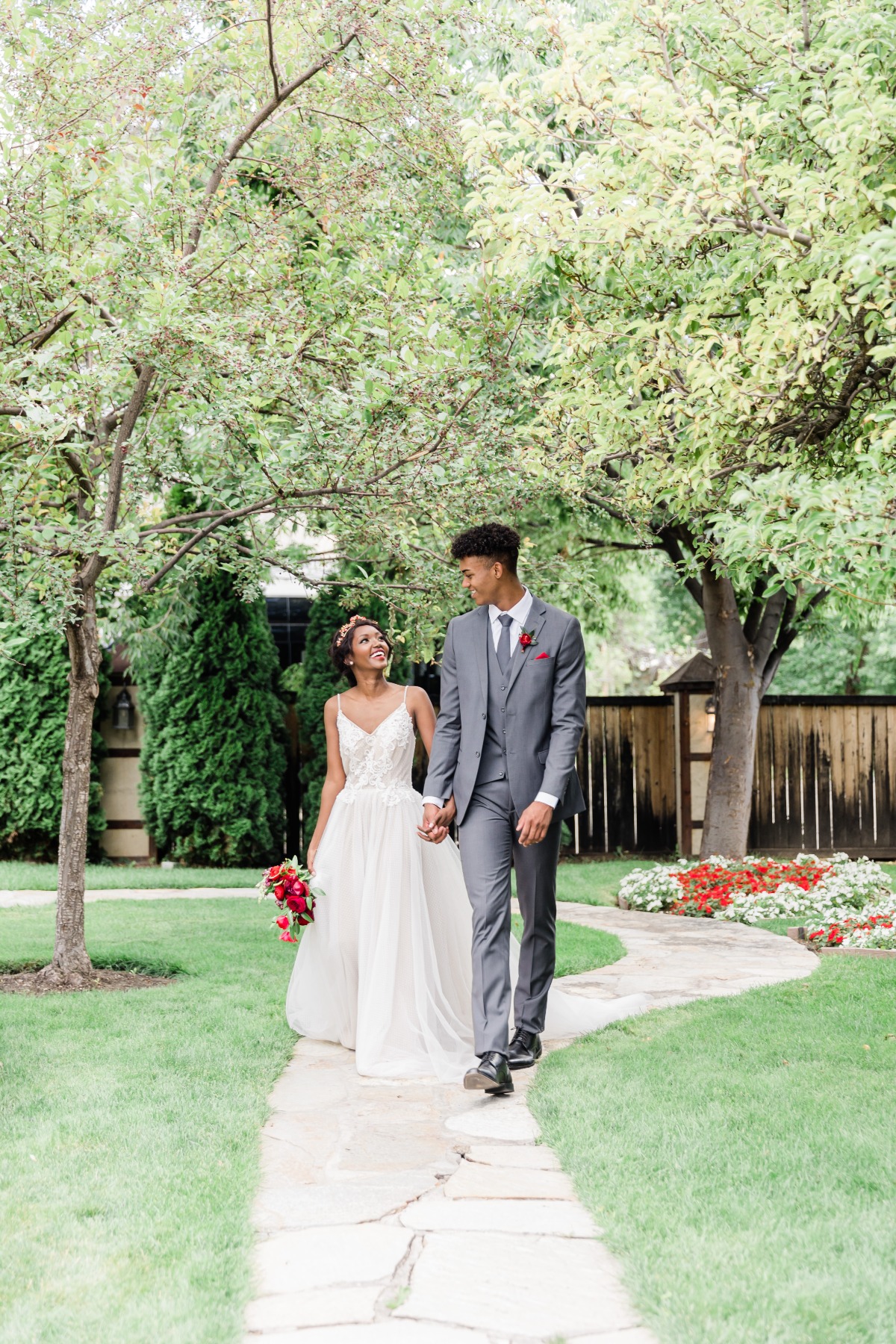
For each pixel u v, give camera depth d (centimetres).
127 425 582
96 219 555
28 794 1140
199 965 607
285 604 1364
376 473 585
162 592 851
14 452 559
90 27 571
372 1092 387
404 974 437
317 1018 468
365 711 478
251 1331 214
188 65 602
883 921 703
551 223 438
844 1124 326
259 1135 335
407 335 540
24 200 525
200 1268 238
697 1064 396
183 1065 406
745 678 1070
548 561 859
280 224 647
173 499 1027
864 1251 240
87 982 572
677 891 888
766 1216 261
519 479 610
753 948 668
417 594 729
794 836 1251
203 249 560
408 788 472
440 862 466
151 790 1167
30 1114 346
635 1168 295
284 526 761
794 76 450
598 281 516
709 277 524
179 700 1151
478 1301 226
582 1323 217
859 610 906
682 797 1228
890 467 384
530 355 601
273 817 1199
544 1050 435
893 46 433
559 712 400
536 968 407
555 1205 279
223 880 1039
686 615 1869
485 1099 376
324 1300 227
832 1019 461
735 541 398
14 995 538
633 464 618
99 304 565
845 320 418
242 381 527
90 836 1177
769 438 466
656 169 424
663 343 457
